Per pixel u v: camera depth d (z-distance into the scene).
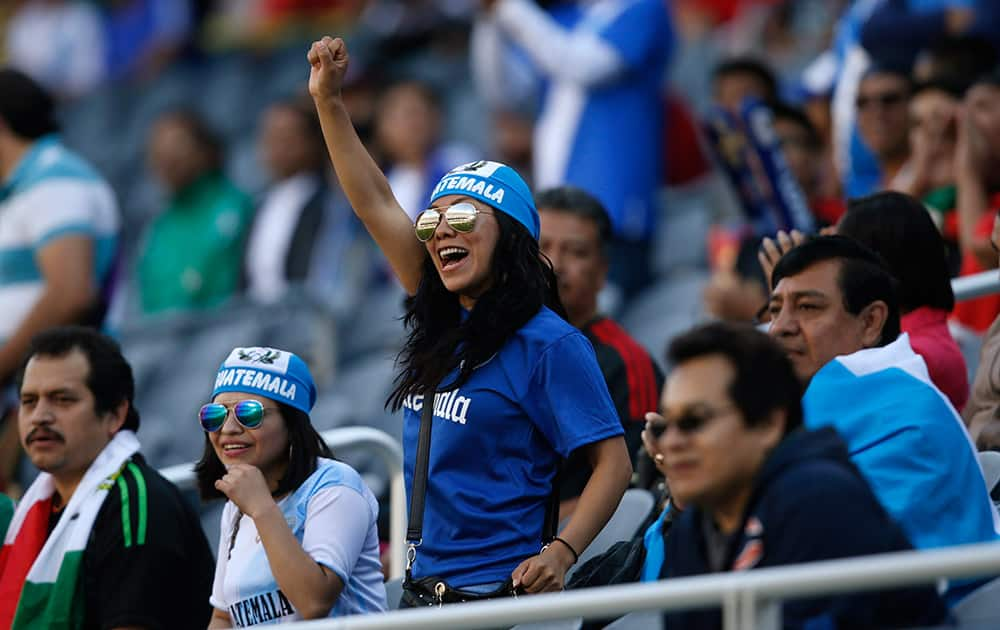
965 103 20.66
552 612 11.37
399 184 31.77
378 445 18.30
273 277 30.44
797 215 21.25
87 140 50.72
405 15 45.16
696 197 34.03
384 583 15.73
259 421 14.98
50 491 16.77
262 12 51.88
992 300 20.45
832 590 10.43
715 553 11.80
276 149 30.84
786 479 11.36
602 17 27.30
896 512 13.04
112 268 22.36
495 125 31.42
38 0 52.59
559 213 17.98
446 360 14.32
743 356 11.49
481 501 14.06
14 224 21.81
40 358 16.67
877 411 13.39
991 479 14.98
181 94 50.62
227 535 15.19
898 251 15.49
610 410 14.25
